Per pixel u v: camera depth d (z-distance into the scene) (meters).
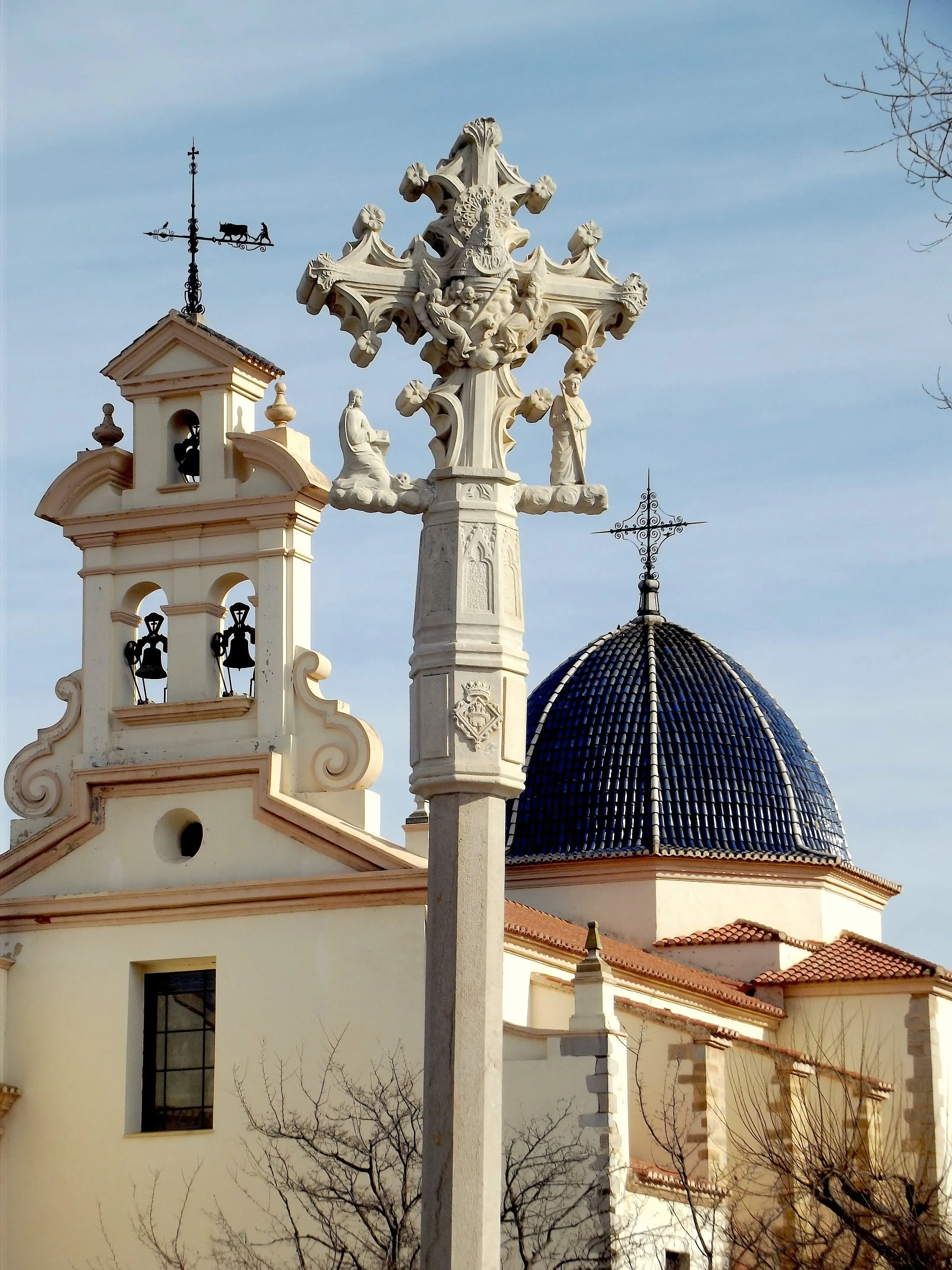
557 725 61.81
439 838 17.09
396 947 36.78
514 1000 41.62
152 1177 37.38
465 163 18.25
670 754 60.53
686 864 58.59
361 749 38.09
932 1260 35.03
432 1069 16.53
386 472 17.78
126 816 39.25
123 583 40.31
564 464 18.44
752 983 56.72
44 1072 38.56
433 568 17.61
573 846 59.38
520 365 18.25
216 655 39.69
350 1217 35.81
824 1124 48.06
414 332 18.14
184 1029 38.38
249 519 39.34
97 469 40.38
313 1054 36.84
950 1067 56.28
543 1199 35.56
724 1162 43.38
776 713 63.00
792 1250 40.53
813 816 61.12
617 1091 36.28
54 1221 37.75
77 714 40.06
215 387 40.06
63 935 39.12
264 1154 36.69
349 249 17.98
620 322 18.59
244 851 38.28
